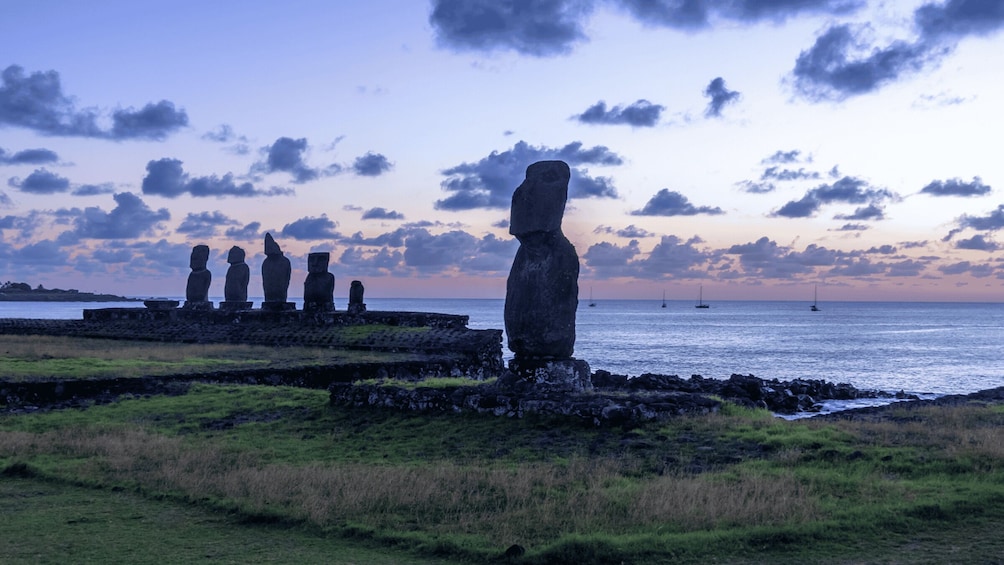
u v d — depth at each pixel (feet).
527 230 63.82
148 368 89.30
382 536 34.37
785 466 44.29
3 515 38.19
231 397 73.10
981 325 499.51
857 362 209.26
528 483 40.81
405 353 111.55
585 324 488.02
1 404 71.87
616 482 41.60
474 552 32.01
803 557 30.81
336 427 60.54
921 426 56.03
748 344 288.10
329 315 130.41
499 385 64.64
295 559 31.71
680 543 31.89
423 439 55.11
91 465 48.03
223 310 149.59
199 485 42.86
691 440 50.19
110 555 32.07
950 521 34.86
